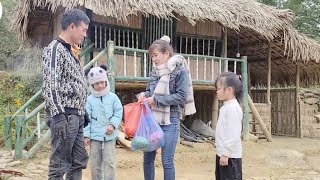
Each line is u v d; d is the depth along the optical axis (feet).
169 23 30.91
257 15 30.27
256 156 26.37
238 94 12.30
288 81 41.50
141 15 29.66
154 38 30.25
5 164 19.69
